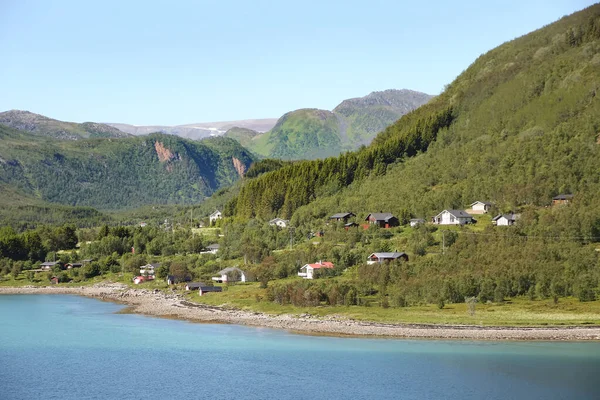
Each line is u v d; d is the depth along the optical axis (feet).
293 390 415.03
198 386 425.69
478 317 574.56
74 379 444.14
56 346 537.65
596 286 606.14
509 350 494.59
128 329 605.73
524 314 574.15
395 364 464.65
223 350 512.63
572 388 411.13
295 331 574.97
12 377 450.71
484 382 424.05
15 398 409.90
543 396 398.62
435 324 562.25
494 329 540.52
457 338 531.91
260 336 559.38
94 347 531.91
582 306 586.04
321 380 433.07
